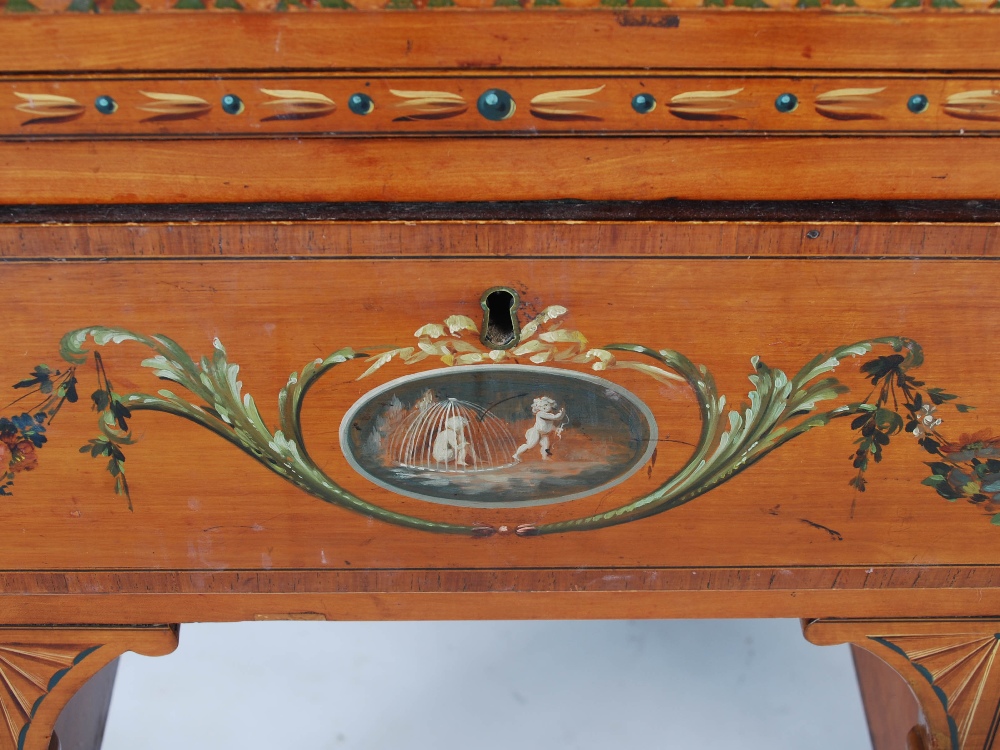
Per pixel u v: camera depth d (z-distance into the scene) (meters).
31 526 1.01
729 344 0.88
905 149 0.76
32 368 0.89
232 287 0.84
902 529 1.02
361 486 0.99
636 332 0.87
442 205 0.80
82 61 0.71
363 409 0.92
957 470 0.96
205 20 0.69
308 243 0.81
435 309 0.85
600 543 1.04
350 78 0.72
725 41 0.70
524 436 0.94
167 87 0.72
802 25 0.69
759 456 0.96
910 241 0.80
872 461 0.96
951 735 1.19
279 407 0.92
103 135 0.75
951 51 0.70
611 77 0.72
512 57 0.71
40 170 0.77
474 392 0.91
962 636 1.12
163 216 0.79
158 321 0.86
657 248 0.81
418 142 0.76
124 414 0.92
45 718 1.17
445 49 0.70
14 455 0.95
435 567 1.06
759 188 0.79
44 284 0.83
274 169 0.77
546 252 0.81
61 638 1.11
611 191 0.79
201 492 0.99
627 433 0.94
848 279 0.83
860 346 0.88
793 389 0.91
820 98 0.73
